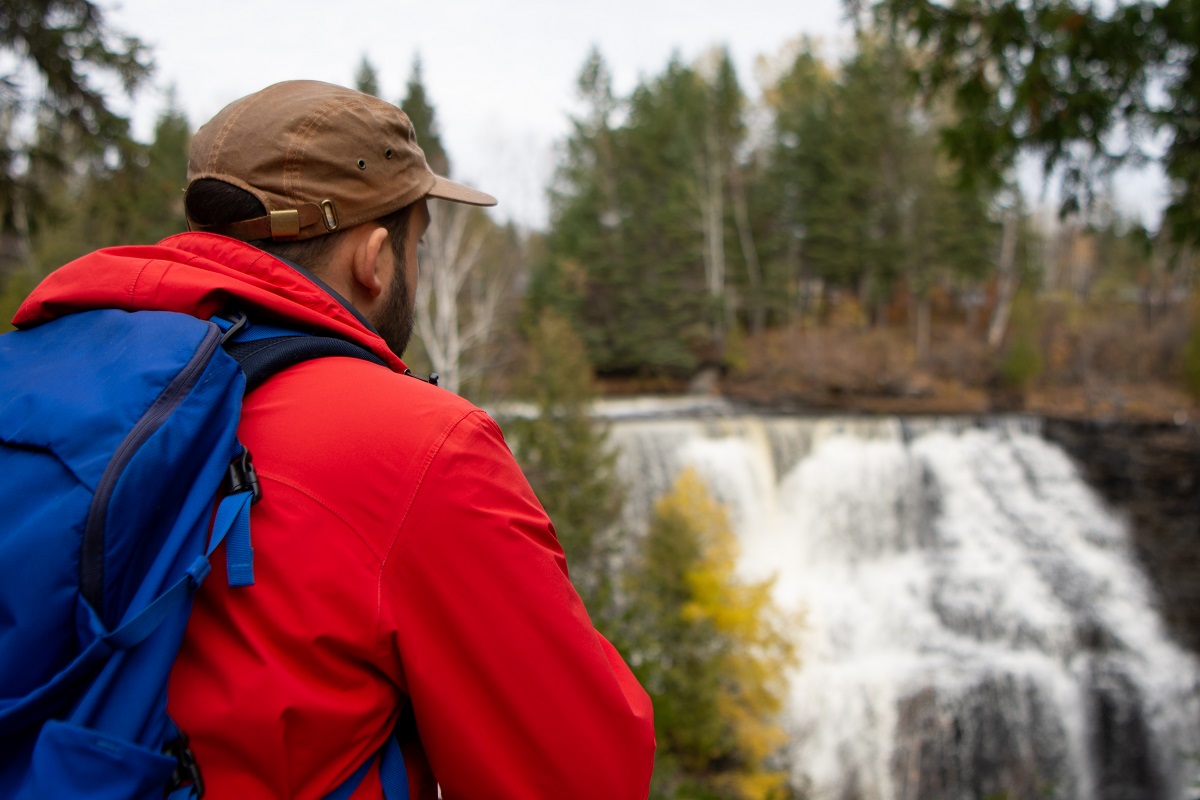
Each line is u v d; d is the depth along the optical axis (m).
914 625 20.89
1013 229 38.81
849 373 33.53
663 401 31.25
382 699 0.82
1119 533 25.31
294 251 0.98
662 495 20.47
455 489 0.81
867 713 18.59
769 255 38.94
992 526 23.73
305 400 0.84
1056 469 25.39
